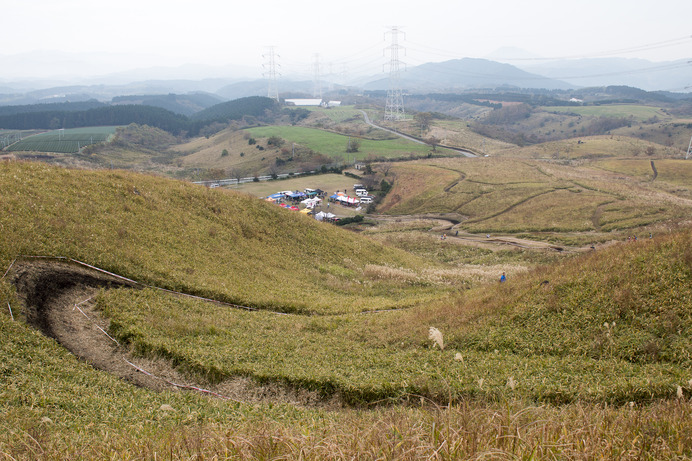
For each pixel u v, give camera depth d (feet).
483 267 143.74
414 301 86.43
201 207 107.14
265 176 406.82
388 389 41.01
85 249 66.90
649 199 245.04
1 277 51.75
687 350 41.57
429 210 290.76
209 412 35.91
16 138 569.64
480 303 64.39
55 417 31.65
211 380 44.34
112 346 47.98
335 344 56.34
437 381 41.32
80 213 76.69
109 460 22.66
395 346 54.24
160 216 92.27
